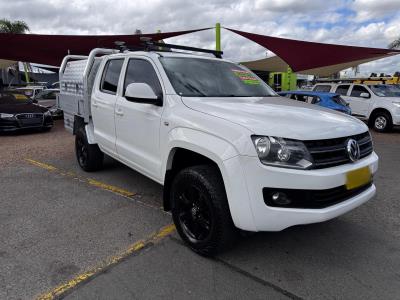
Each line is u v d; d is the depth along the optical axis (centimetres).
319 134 271
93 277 282
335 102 1143
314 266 302
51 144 894
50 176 570
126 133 424
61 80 660
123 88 438
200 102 334
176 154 340
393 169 650
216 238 292
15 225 379
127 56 446
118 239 348
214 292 265
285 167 257
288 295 263
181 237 334
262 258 313
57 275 284
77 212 416
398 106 1173
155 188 505
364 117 1281
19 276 282
